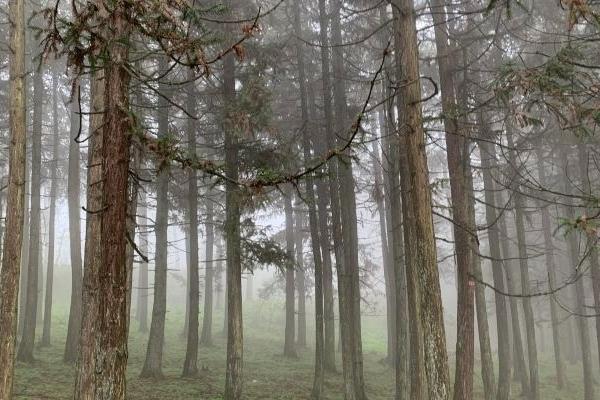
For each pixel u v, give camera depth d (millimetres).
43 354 18609
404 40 9727
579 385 24547
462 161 12438
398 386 15055
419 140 9375
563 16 14203
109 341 4746
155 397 13773
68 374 15234
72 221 18375
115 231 4871
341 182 16656
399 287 15617
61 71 20594
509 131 16266
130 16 4715
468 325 11109
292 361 23281
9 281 8211
